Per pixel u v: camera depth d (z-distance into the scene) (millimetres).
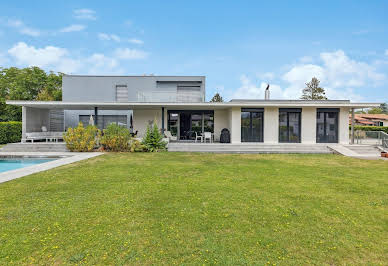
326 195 5508
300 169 8773
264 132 16641
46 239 3330
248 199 5152
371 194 5633
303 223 3967
